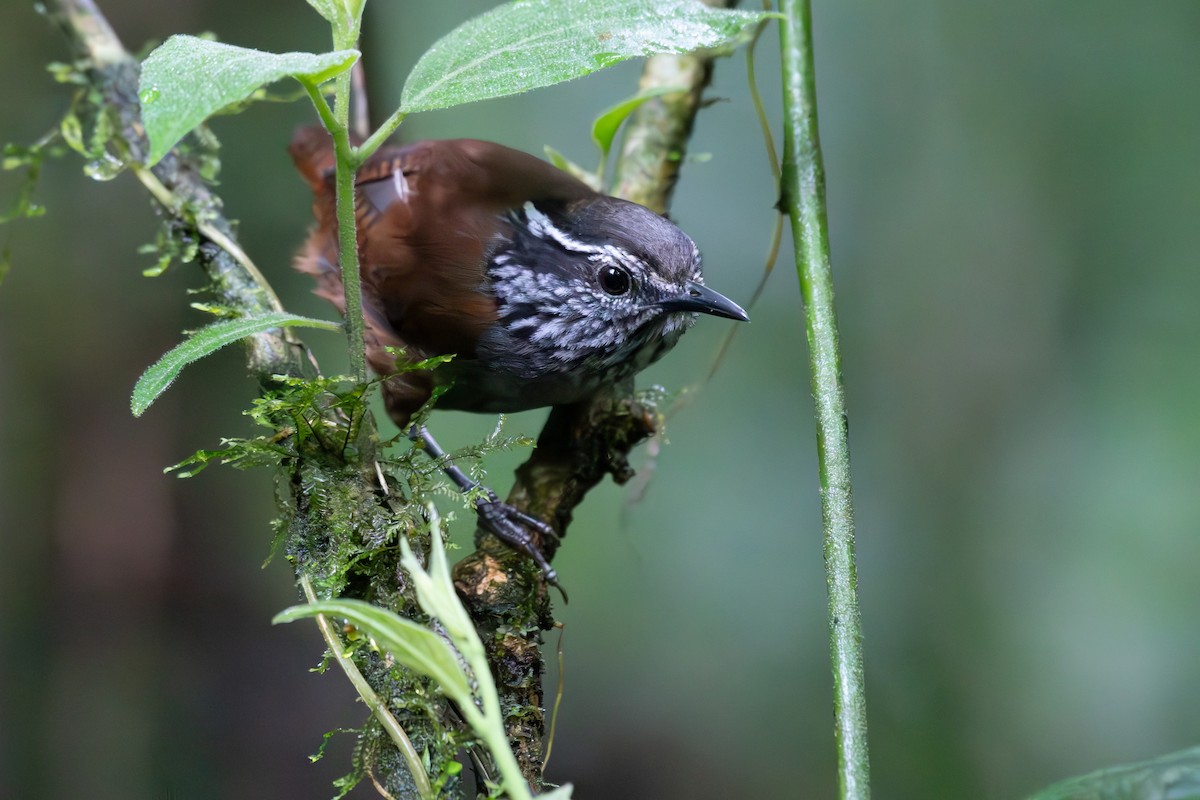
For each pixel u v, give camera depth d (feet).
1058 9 41.91
